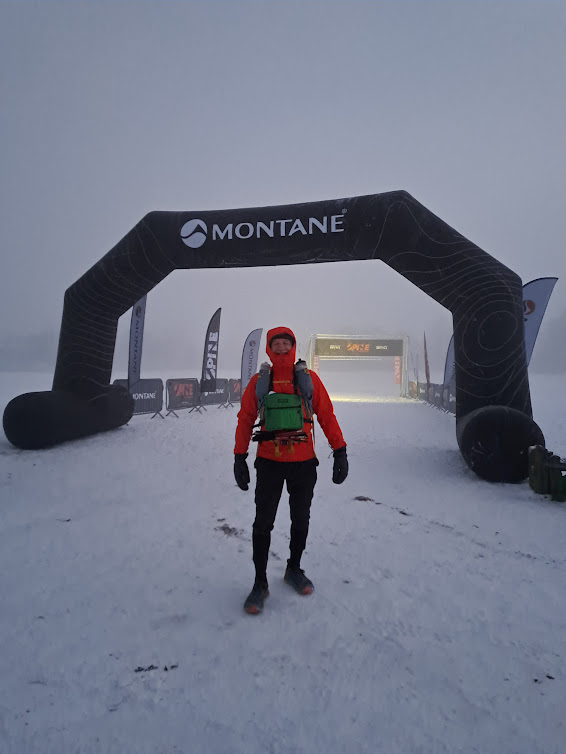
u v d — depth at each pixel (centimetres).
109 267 829
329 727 168
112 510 453
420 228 710
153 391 1347
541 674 202
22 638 226
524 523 428
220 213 787
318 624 242
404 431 1109
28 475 597
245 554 343
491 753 156
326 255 763
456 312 714
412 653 216
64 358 880
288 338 290
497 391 680
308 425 277
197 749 157
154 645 221
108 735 163
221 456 761
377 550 354
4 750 155
